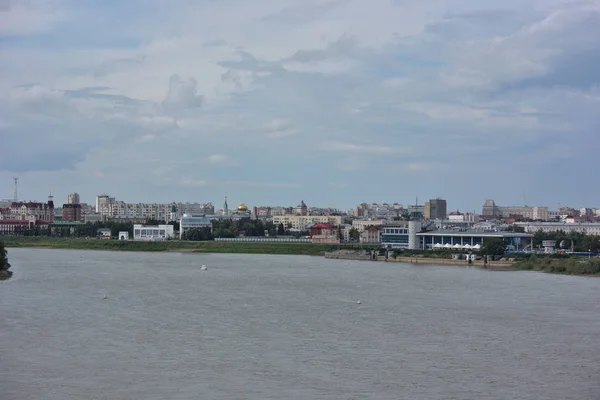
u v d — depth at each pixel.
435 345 135.00
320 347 132.12
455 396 103.94
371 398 102.50
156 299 192.88
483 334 145.75
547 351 130.88
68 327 149.00
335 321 159.00
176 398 101.75
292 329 149.12
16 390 104.94
